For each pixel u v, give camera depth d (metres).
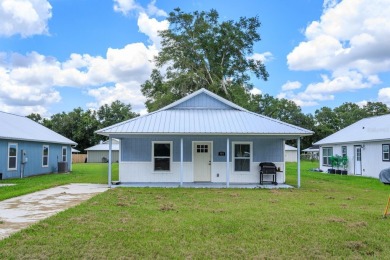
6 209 9.16
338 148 26.97
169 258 5.23
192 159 16.83
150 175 16.70
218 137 16.75
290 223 7.57
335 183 18.08
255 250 5.66
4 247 5.59
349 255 5.48
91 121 61.66
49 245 5.73
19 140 20.47
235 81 34.19
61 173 25.41
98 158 51.12
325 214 8.68
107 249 5.58
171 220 7.79
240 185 15.86
